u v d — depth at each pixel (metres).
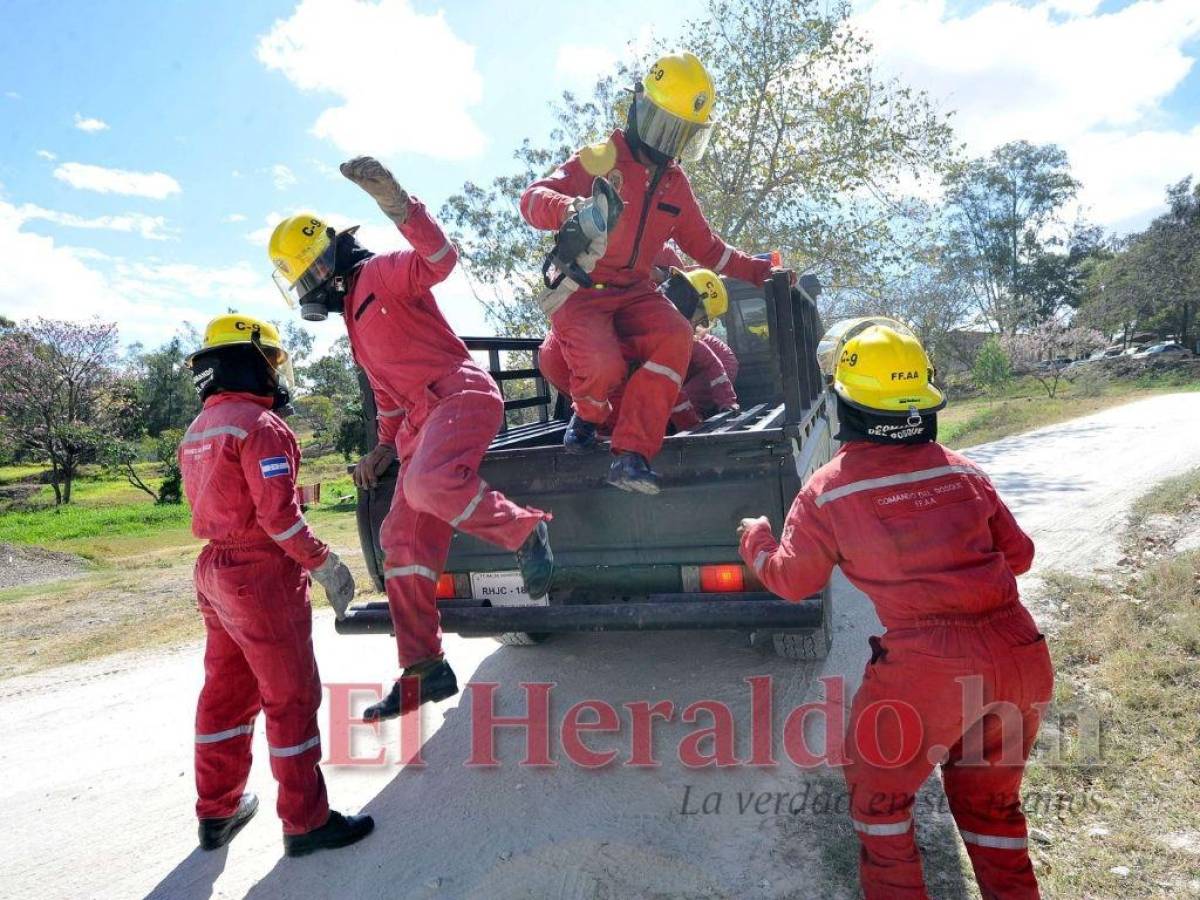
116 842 3.84
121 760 4.87
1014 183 60.56
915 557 2.37
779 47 18.50
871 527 2.42
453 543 4.32
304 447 53.50
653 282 4.19
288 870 3.41
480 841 3.43
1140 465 10.56
